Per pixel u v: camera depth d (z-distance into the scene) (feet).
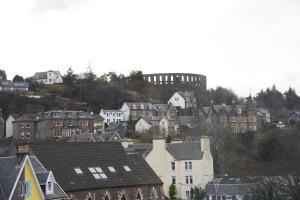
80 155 199.72
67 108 643.45
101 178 194.18
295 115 636.48
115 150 215.72
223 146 402.72
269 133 447.42
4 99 605.73
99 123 571.69
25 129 531.50
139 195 206.28
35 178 155.53
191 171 305.73
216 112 563.89
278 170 259.19
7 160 157.17
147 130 558.15
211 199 280.72
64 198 167.43
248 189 254.06
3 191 148.36
